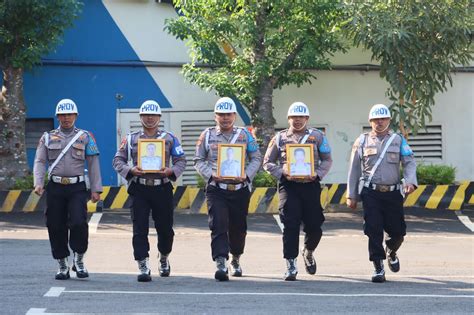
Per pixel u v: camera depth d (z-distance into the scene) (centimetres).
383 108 1667
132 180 1631
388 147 1658
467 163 3525
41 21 2842
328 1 2884
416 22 2814
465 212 2941
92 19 3291
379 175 1653
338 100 3438
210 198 1653
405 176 1662
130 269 1831
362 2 2831
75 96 3288
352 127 3450
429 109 3003
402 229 1689
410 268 1908
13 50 2884
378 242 1653
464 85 3506
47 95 3262
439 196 2986
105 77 3306
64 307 1329
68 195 1606
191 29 2978
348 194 1691
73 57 3281
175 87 3350
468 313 1327
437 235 2511
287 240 1670
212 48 3005
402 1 2811
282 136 1694
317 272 1831
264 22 2969
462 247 2291
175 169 1636
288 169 1648
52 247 1628
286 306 1366
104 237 2405
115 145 3319
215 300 1412
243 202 1659
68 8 2877
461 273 1831
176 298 1425
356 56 3434
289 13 2964
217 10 2991
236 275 1744
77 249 1619
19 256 1992
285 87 3400
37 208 2870
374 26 2816
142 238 1625
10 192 2853
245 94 3009
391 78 2867
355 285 1623
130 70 3325
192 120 3359
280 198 1683
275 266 1925
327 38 2988
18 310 1298
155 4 3325
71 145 1608
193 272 1812
